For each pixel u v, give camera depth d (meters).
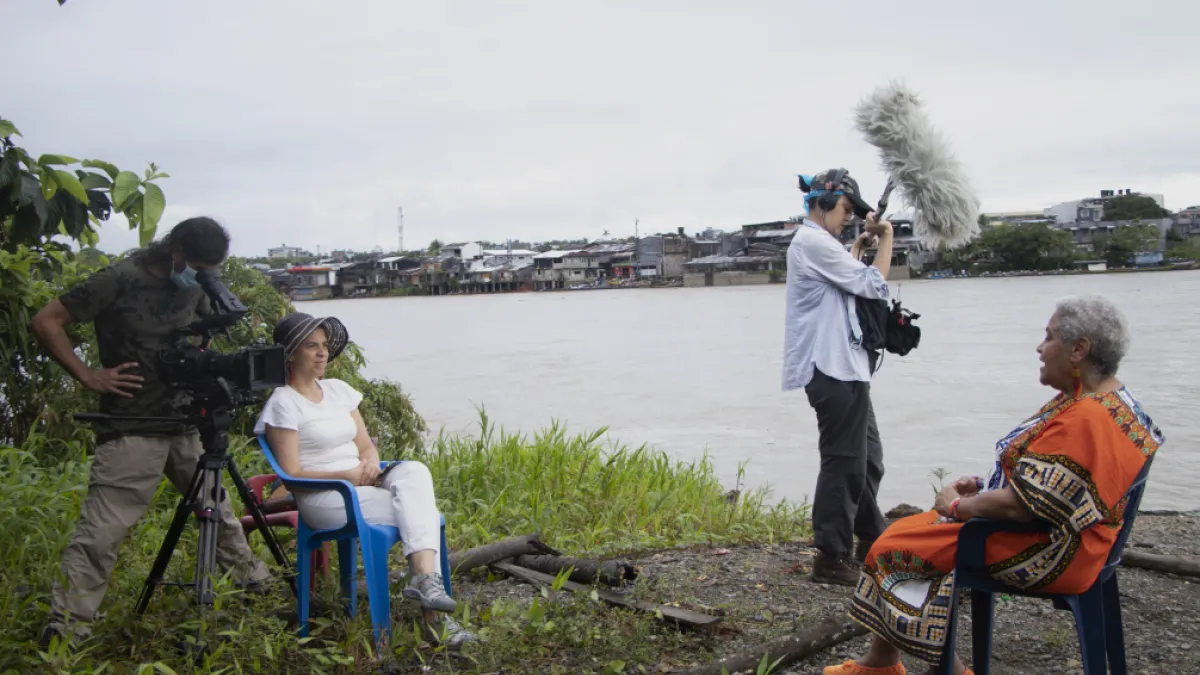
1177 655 3.81
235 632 3.52
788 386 4.66
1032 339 29.02
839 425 4.56
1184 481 9.89
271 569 4.38
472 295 121.31
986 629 3.09
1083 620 2.96
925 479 10.48
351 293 125.38
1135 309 42.97
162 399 3.85
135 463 3.77
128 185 5.28
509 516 6.29
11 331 6.26
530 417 15.62
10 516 4.64
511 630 3.83
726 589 4.62
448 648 3.71
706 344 31.94
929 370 21.42
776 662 3.54
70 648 3.48
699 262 107.19
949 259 98.62
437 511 3.89
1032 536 2.96
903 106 4.76
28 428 6.56
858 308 4.54
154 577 3.80
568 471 7.43
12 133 5.05
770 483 10.27
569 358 27.61
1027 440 3.06
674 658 3.72
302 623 3.73
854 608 3.26
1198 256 100.00
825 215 4.75
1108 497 2.86
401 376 22.97
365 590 4.18
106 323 3.82
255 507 3.89
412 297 123.38
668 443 12.95
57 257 6.72
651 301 77.06
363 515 3.79
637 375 22.17
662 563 5.20
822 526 4.64
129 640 3.64
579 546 5.73
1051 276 96.25
